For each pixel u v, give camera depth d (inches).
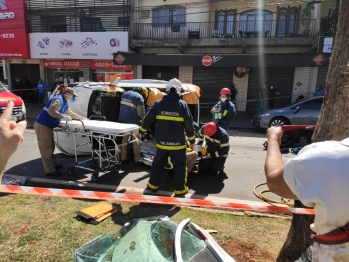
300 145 212.1
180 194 173.3
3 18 679.7
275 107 631.2
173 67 671.1
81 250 85.7
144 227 87.0
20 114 354.6
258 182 208.2
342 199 36.5
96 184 194.5
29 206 148.4
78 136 235.1
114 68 670.5
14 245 114.3
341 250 39.8
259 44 599.2
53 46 671.8
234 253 112.1
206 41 622.8
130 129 188.7
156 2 663.8
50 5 672.4
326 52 509.0
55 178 204.4
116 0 642.2
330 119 81.1
